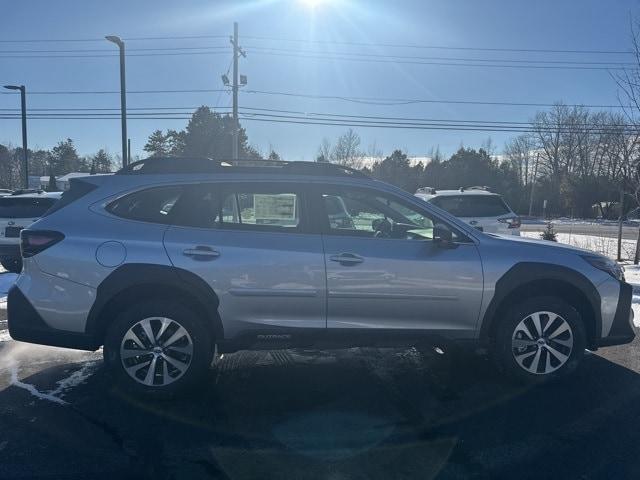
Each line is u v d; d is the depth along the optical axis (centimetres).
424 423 384
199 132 5641
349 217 451
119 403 416
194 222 429
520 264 443
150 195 434
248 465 325
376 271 427
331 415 397
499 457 336
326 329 430
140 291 422
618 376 482
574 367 455
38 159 8344
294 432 369
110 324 425
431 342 448
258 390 445
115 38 1878
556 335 452
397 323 436
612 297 459
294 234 432
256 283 419
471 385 459
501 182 6594
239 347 432
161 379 417
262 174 447
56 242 414
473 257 441
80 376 476
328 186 448
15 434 363
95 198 431
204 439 358
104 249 412
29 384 456
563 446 351
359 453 340
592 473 317
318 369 498
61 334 414
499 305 454
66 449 343
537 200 6294
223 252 418
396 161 6819
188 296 425
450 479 310
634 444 354
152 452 340
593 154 5691
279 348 438
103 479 308
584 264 456
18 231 999
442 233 433
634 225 3934
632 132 1321
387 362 520
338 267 425
